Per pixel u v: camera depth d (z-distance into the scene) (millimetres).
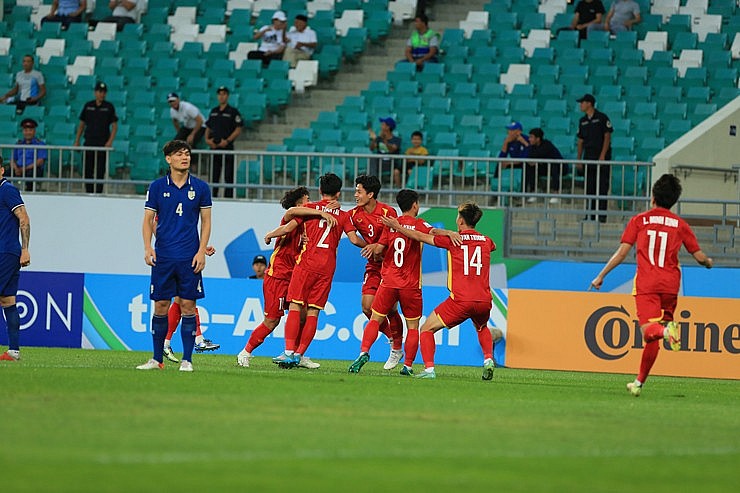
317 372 42750
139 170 75750
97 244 64375
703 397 39781
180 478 19062
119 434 23609
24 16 95438
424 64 83688
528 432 26484
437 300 55094
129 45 89688
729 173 68750
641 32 87438
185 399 30375
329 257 43250
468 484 19625
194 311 39375
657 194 36844
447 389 37281
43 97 84250
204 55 88562
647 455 23656
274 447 22656
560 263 61562
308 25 90062
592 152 67688
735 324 51750
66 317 58094
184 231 38250
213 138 73000
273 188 63875
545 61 84125
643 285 36750
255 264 57781
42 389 31562
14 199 42219
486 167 63812
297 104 84188
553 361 52938
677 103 78312
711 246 64312
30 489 17703
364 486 19078
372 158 65812
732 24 88062
